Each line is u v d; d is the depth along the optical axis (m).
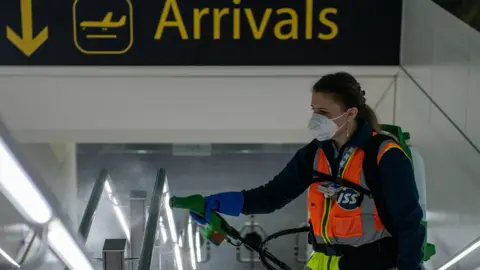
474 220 3.71
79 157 7.75
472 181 3.75
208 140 5.33
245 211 2.72
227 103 5.09
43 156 5.89
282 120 5.20
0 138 2.26
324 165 2.54
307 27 4.89
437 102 4.36
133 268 3.58
